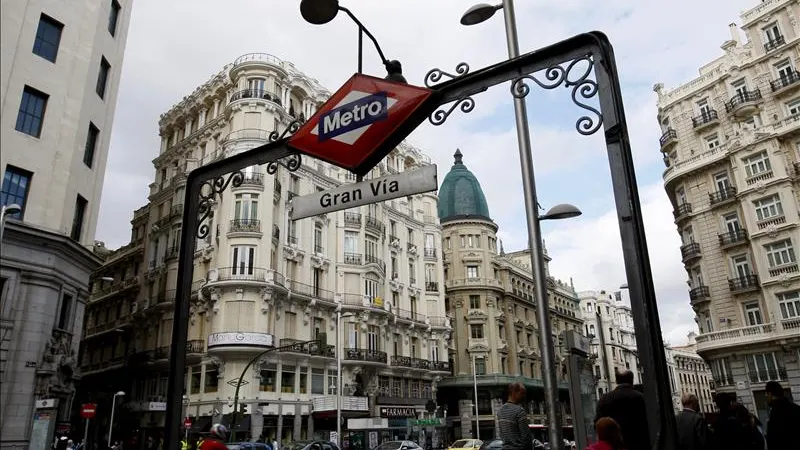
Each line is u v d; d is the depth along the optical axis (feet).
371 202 15.44
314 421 124.36
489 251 215.10
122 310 157.58
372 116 16.03
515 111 28.66
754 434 27.09
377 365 143.13
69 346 75.15
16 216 69.05
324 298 137.59
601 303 305.12
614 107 12.56
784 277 110.32
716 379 118.32
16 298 66.49
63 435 75.25
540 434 203.41
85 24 82.02
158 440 124.88
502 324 207.21
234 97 133.08
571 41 13.73
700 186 131.23
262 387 115.14
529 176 27.22
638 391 21.83
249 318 115.75
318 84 155.02
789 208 112.16
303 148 17.02
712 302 124.26
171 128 163.73
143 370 136.56
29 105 72.90
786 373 107.04
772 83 123.24
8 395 63.93
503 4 28.94
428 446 158.71
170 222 141.69
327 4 17.31
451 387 191.62
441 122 15.35
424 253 183.42
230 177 18.30
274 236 124.36
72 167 76.59
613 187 12.07
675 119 142.92
